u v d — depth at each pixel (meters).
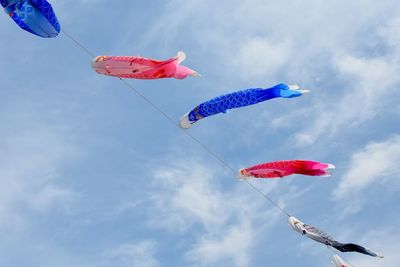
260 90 15.29
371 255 15.87
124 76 15.40
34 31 15.12
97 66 15.53
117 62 15.13
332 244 16.22
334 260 16.58
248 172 17.27
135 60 14.93
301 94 14.96
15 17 14.86
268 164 16.91
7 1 14.77
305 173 16.53
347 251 16.00
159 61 14.65
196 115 16.73
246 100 15.55
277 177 16.98
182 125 17.14
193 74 15.03
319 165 16.27
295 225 16.97
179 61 14.65
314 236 16.48
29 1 14.50
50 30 15.06
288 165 16.55
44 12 14.66
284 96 15.04
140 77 15.26
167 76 14.97
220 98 15.98
